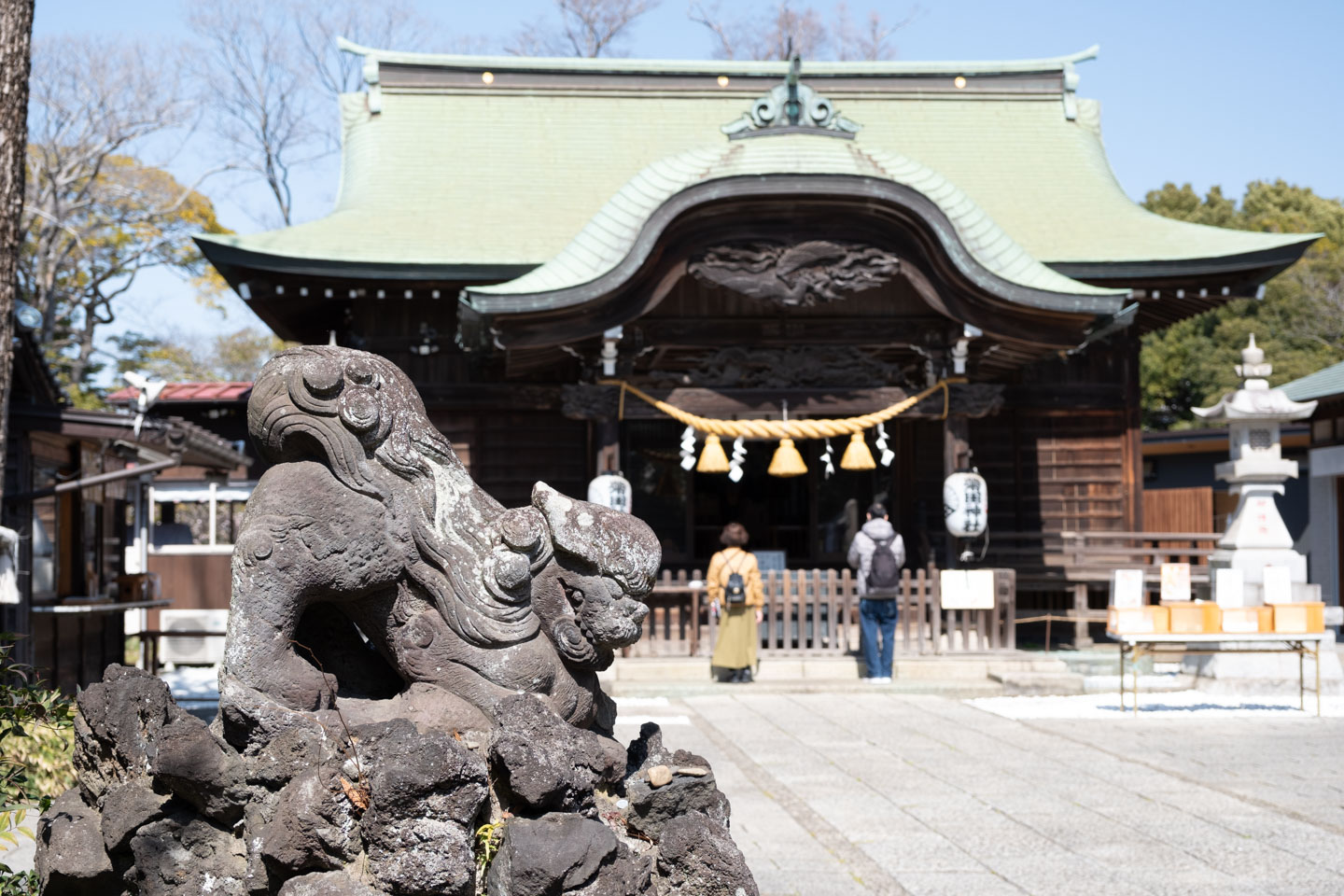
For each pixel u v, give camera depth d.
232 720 3.56
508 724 3.54
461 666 3.81
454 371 15.80
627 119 19.16
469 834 3.21
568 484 16.05
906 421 16.83
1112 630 11.09
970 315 12.62
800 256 12.33
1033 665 13.37
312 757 3.40
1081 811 7.30
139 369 35.66
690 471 18.14
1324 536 21.09
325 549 3.72
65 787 6.57
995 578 13.91
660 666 13.26
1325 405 20.69
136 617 14.28
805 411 13.48
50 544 10.26
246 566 3.69
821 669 13.37
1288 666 12.54
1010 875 5.92
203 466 14.90
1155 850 6.37
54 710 5.08
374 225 15.95
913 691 12.80
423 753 3.19
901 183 12.03
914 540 16.69
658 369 15.91
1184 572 11.63
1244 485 12.72
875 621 12.96
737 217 12.27
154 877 3.38
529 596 3.88
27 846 6.33
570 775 3.39
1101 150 19.58
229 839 3.46
